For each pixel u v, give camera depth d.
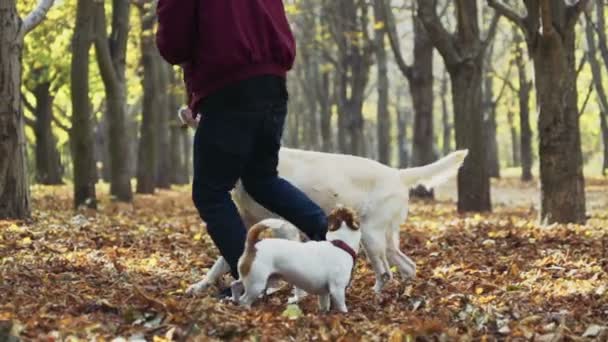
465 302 6.89
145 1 24.94
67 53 29.00
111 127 21.45
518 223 15.11
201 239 11.77
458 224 14.89
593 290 7.74
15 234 10.82
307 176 7.66
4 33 12.30
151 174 29.23
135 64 33.44
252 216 7.47
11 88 12.41
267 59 6.60
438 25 19.55
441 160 8.18
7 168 12.43
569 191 13.73
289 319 5.86
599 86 24.83
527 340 5.68
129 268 8.57
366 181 7.77
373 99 84.50
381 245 7.72
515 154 68.94
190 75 6.75
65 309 6.03
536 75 13.86
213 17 6.47
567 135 13.70
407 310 6.77
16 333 5.03
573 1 13.69
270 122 6.70
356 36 34.12
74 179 17.89
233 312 6.04
